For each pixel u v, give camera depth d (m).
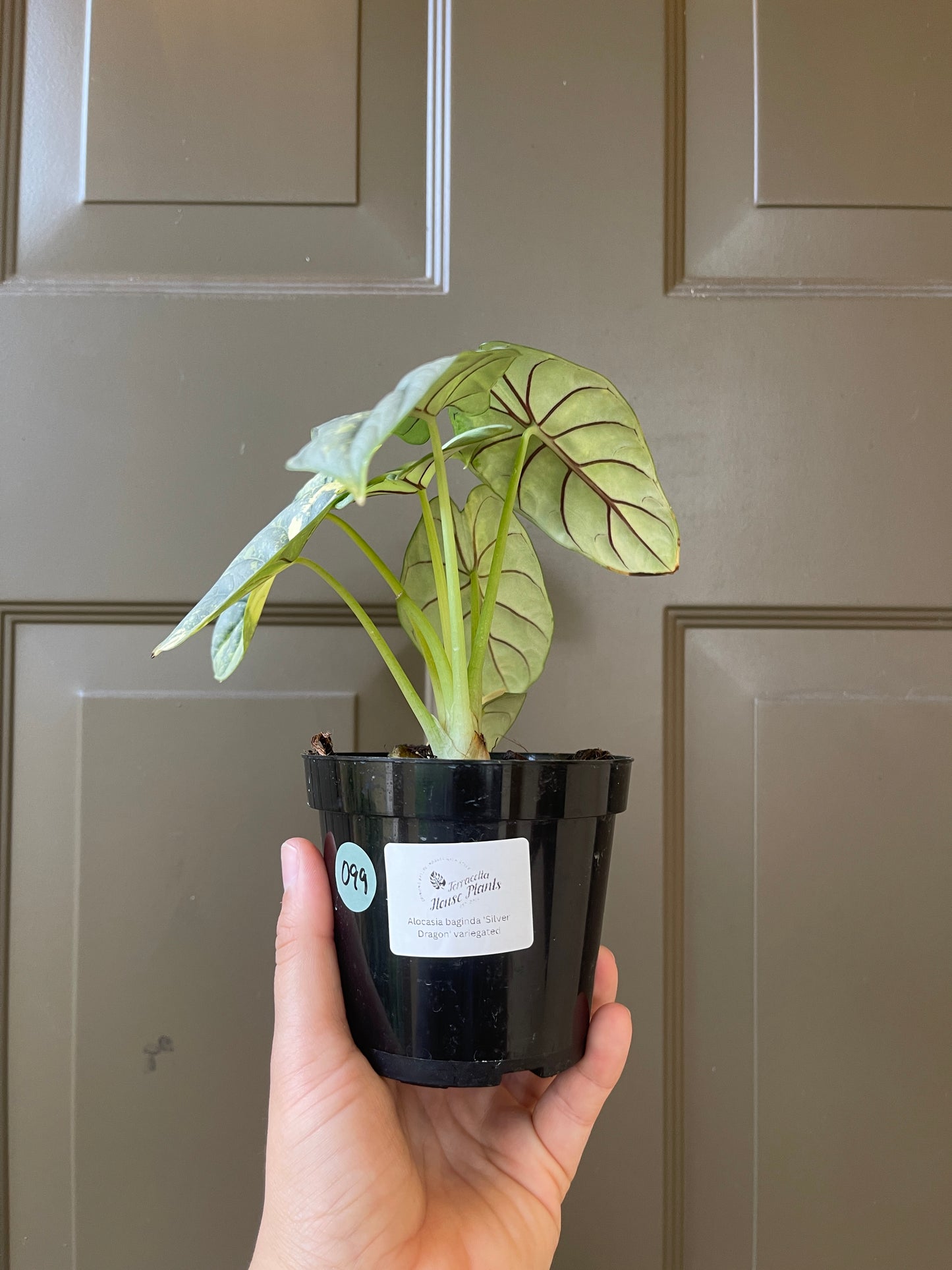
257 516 0.81
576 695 0.81
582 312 0.82
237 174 0.82
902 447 0.82
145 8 0.83
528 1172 0.64
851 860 0.80
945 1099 0.79
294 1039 0.57
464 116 0.82
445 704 0.59
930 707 0.81
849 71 0.83
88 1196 0.77
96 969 0.78
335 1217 0.55
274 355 0.82
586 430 0.57
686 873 0.80
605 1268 0.76
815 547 0.82
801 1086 0.79
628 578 0.81
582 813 0.55
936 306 0.83
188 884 0.79
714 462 0.82
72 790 0.80
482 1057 0.52
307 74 0.83
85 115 0.82
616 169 0.82
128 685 0.81
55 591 0.80
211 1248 0.76
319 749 0.61
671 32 0.83
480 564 0.70
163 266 0.82
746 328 0.82
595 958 0.59
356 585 0.81
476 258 0.82
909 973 0.80
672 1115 0.78
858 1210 0.78
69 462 0.81
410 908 0.52
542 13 0.83
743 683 0.82
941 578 0.81
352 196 0.82
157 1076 0.78
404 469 0.59
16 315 0.81
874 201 0.83
